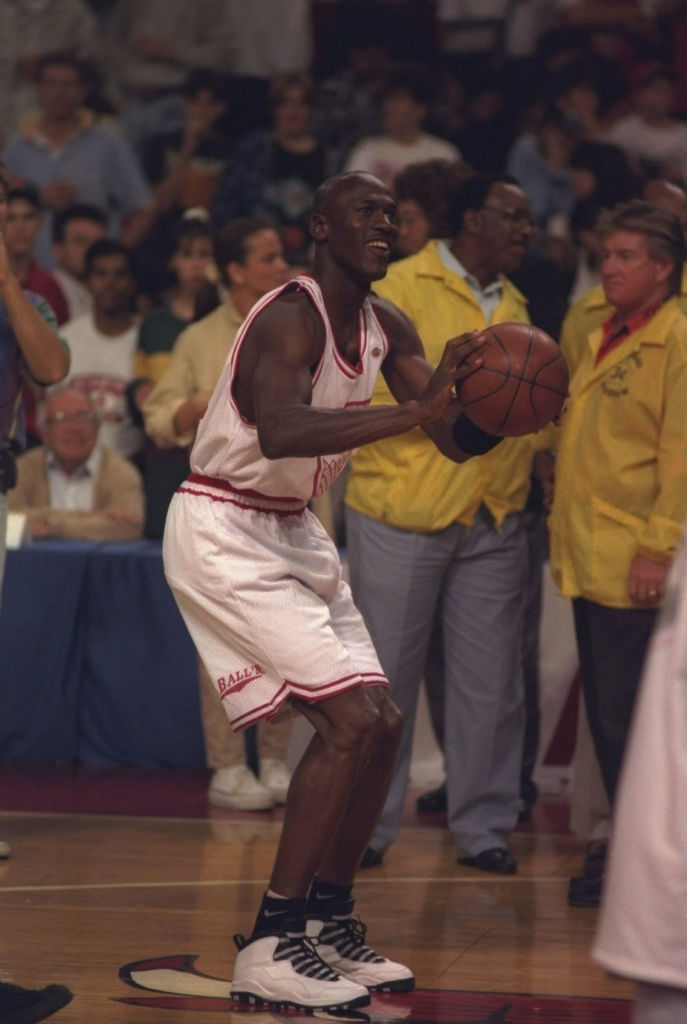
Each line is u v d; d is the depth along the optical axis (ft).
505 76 94.73
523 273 51.21
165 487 59.67
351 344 33.68
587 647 43.32
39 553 58.54
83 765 59.36
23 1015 31.35
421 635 46.21
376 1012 33.01
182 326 65.00
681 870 19.70
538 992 34.78
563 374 33.68
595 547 42.39
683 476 40.83
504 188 45.83
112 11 96.43
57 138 84.99
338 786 32.78
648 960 19.77
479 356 32.50
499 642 46.55
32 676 59.00
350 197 32.73
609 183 58.65
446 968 36.52
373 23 96.37
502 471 46.01
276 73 96.89
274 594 33.09
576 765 46.50
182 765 59.21
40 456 63.10
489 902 42.70
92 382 66.69
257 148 82.74
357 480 46.44
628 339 42.19
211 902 41.42
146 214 84.58
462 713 46.70
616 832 20.43
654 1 98.94
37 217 71.10
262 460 33.17
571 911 41.91
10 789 55.16
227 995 33.83
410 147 84.58
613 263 42.04
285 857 33.14
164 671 58.59
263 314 32.37
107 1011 32.53
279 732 54.90
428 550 45.52
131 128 93.40
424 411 31.17
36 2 91.66
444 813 53.98
